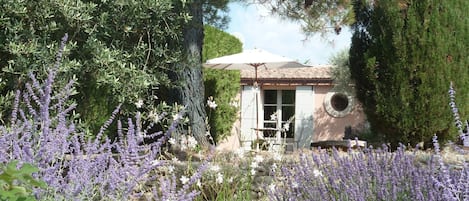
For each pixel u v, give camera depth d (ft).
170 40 24.50
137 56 21.98
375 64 28.37
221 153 16.14
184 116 25.91
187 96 26.20
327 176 12.01
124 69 20.34
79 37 21.06
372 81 28.55
